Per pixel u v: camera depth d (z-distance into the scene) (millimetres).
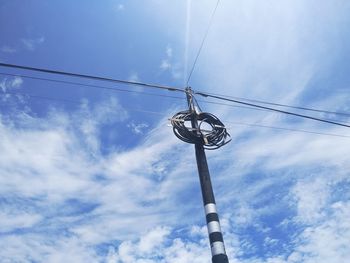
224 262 14820
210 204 16719
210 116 19844
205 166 18188
